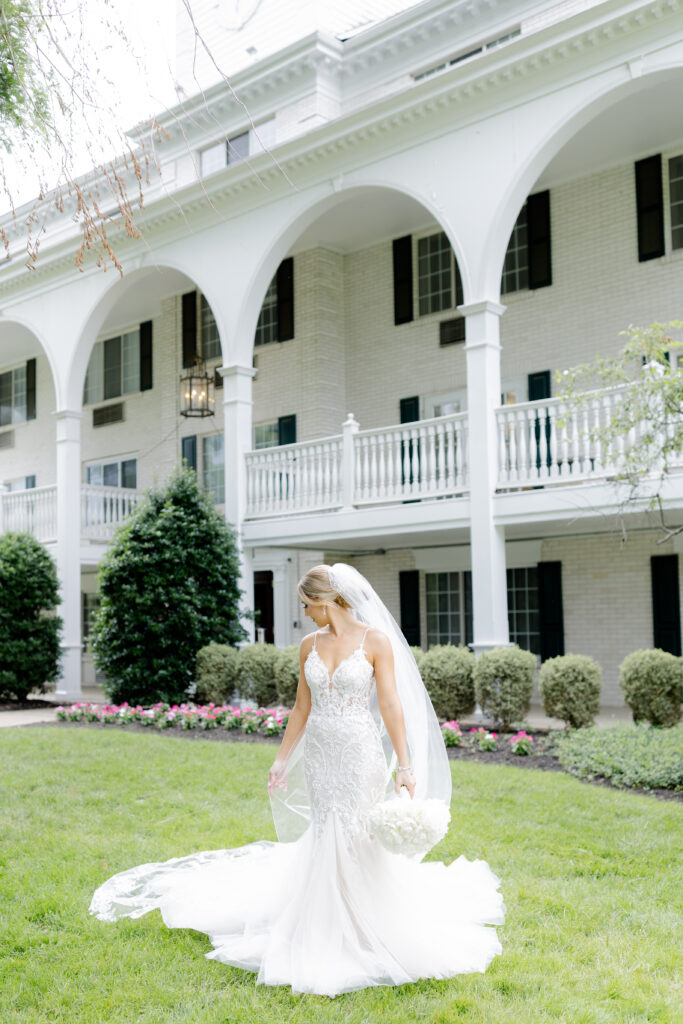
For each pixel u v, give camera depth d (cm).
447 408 1413
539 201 1292
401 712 384
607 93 938
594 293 1240
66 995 331
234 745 884
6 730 1008
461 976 345
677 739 777
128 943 379
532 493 998
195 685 1241
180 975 349
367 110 1103
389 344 1478
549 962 356
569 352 1261
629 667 899
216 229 1339
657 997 326
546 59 965
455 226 1057
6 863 503
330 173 1190
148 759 812
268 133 1525
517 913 411
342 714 377
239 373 1312
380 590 1467
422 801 358
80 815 620
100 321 1543
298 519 1240
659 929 392
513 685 934
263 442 1598
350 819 367
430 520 1091
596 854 511
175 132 1594
